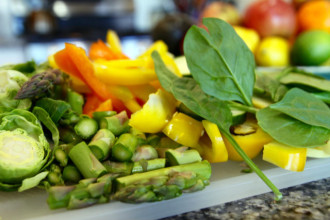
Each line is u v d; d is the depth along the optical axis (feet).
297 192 0.65
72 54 0.84
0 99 0.78
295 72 1.04
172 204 0.60
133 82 0.87
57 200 0.57
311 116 0.71
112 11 4.42
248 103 0.79
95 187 0.58
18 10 3.99
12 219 0.57
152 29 1.91
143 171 0.67
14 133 0.68
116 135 0.77
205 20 0.75
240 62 0.77
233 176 0.68
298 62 1.63
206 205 0.62
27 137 0.68
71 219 0.56
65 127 0.77
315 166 0.70
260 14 1.76
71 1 4.23
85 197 0.57
